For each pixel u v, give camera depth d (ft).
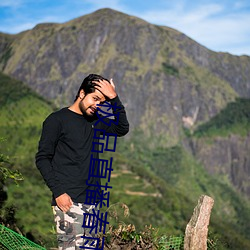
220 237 16.26
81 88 10.54
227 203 636.48
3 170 18.78
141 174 339.98
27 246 14.43
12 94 402.11
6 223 23.20
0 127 342.03
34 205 146.10
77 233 10.29
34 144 311.06
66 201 10.02
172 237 14.69
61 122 10.26
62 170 10.27
